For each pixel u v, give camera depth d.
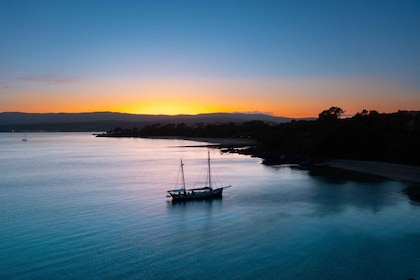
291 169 141.12
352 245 55.69
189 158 195.62
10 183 114.31
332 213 72.81
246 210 76.56
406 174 121.19
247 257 51.84
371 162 154.38
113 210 77.69
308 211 74.62
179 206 81.00
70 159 197.50
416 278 45.69
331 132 177.25
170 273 47.31
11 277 46.31
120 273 47.31
